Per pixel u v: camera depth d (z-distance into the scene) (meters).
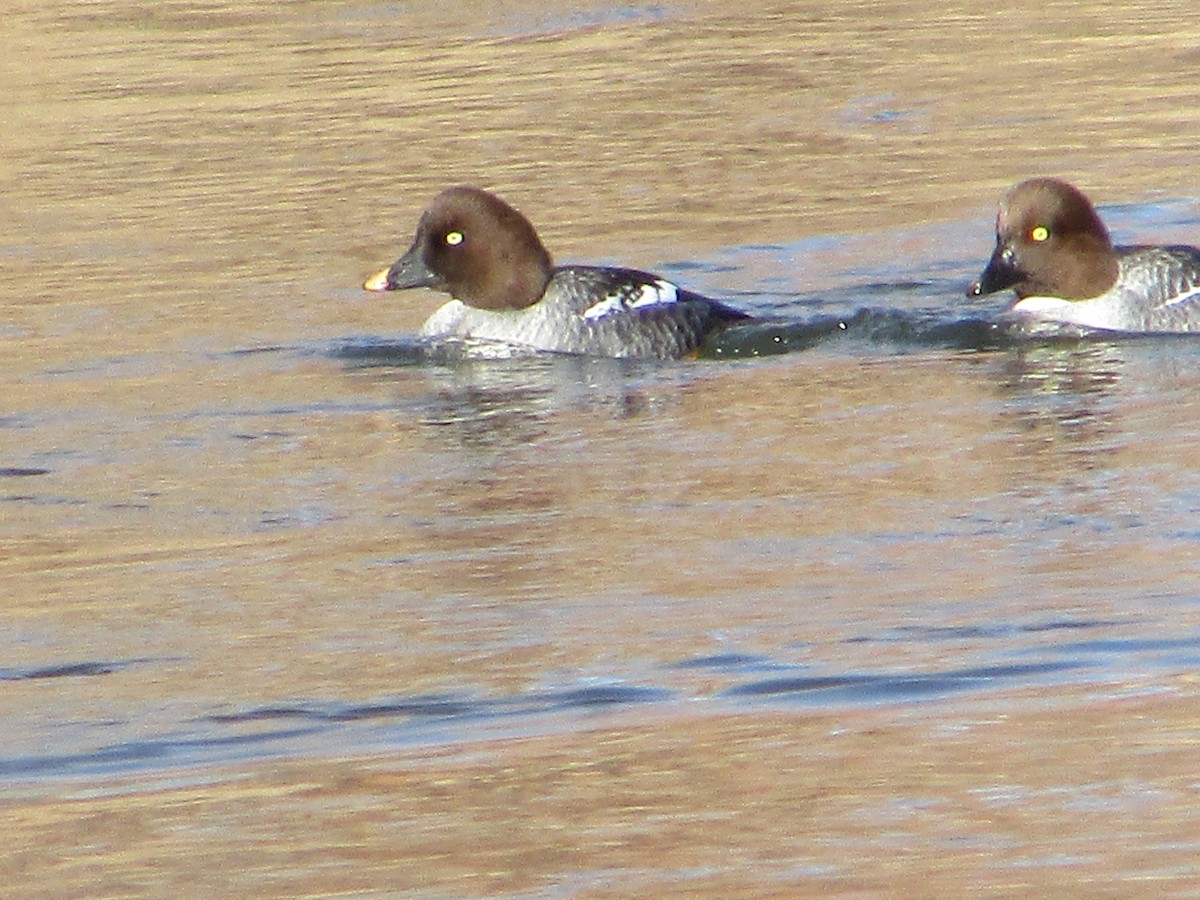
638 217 21.25
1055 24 29.50
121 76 27.55
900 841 7.45
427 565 11.64
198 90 26.83
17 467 14.06
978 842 7.40
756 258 19.72
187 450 14.40
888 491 12.75
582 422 14.88
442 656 10.05
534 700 9.35
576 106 25.83
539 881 7.29
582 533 12.15
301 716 9.30
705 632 10.21
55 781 8.63
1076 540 11.49
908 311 17.59
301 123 25.28
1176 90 25.44
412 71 27.59
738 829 7.65
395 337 17.55
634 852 7.49
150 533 12.52
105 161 23.95
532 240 17.31
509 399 15.62
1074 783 7.90
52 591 11.41
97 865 7.69
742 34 29.45
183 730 9.20
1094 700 8.88
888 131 24.38
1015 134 23.95
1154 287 17.02
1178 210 20.77
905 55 28.02
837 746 8.47
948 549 11.46
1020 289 17.27
